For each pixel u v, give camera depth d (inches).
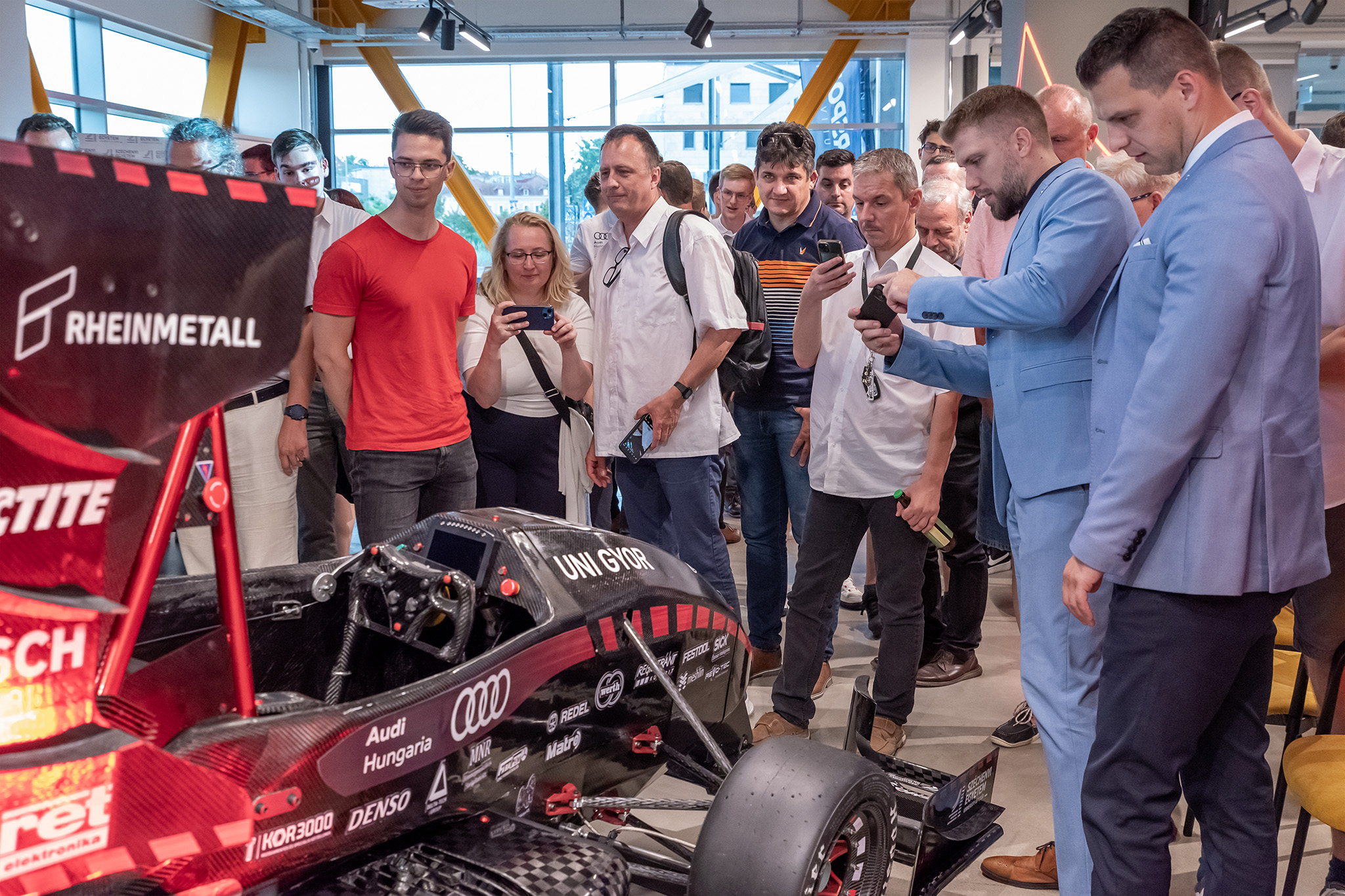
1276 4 453.4
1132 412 66.4
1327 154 97.7
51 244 36.9
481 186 510.6
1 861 39.0
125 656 43.8
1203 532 65.3
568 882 59.5
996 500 93.7
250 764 50.5
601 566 78.5
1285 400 65.3
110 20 409.7
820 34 472.4
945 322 83.3
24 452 38.0
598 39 486.0
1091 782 72.2
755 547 142.0
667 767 93.1
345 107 500.4
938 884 84.8
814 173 160.7
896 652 117.3
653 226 122.3
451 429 119.4
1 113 253.9
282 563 126.2
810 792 65.5
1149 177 116.2
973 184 86.0
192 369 42.9
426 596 72.2
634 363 124.7
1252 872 73.0
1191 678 67.4
